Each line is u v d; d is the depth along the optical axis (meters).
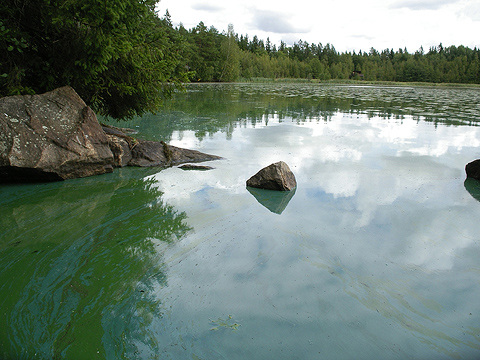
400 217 3.99
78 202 4.37
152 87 7.30
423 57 97.25
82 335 2.16
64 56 6.20
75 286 2.65
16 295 2.52
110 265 2.95
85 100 7.07
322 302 2.50
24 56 5.96
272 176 4.90
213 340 2.13
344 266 2.97
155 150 6.57
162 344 2.10
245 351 2.04
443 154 7.15
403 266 2.98
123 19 5.94
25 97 5.20
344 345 2.10
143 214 4.03
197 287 2.66
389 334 2.20
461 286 2.71
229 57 54.34
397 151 7.38
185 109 14.77
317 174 5.65
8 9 5.36
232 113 13.71
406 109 16.33
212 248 3.25
